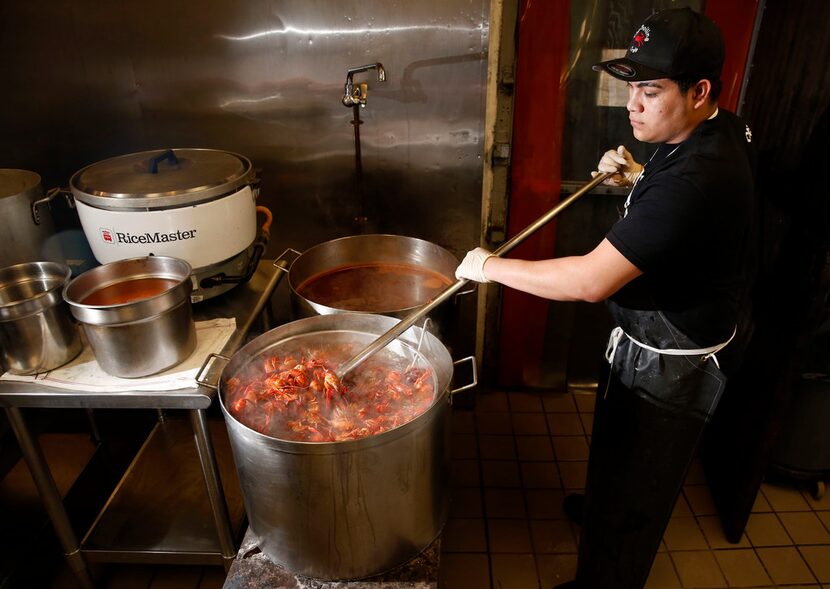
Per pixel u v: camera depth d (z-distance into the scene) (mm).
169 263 1720
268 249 2709
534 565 2234
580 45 2408
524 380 3096
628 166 1812
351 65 2342
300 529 1344
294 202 2609
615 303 1645
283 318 2627
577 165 2643
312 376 1529
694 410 1643
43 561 2172
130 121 2475
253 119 2455
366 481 1266
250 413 1414
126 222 1753
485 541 2324
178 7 2268
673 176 1375
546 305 2889
